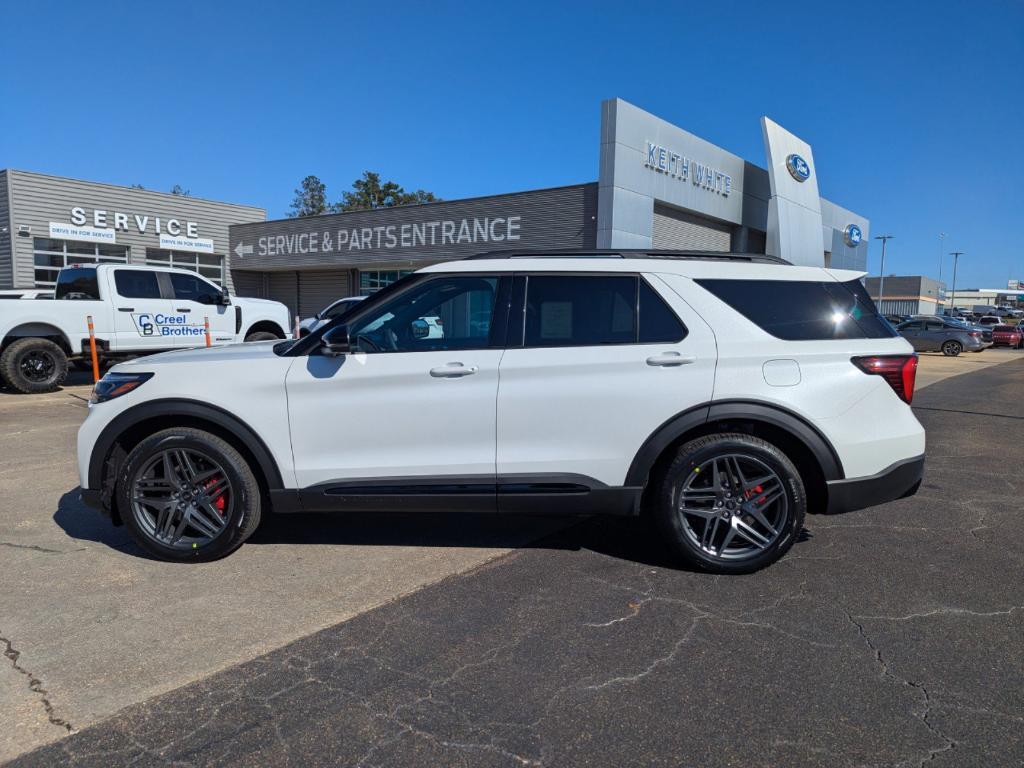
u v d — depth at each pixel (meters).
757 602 3.61
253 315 13.55
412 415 3.88
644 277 3.96
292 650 3.10
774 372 3.80
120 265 11.92
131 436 4.20
